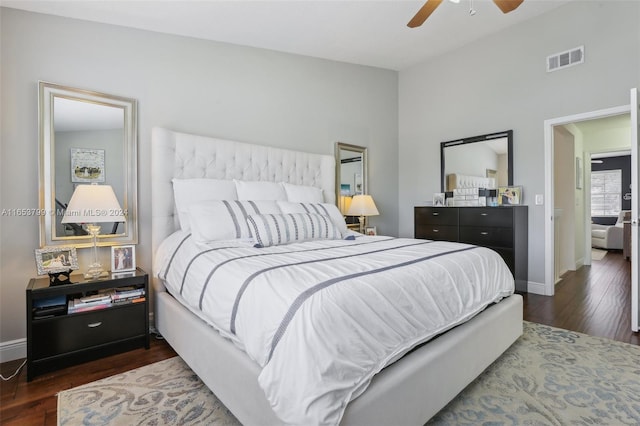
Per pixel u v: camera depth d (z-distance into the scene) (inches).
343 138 162.7
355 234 119.8
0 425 57.8
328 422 38.6
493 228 138.8
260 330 47.6
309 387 39.4
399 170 193.0
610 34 120.0
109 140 97.4
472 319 71.2
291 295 47.4
